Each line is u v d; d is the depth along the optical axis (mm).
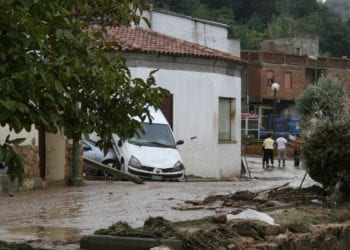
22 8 5129
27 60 5141
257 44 93688
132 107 6551
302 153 11070
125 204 10789
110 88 6262
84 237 6648
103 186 14602
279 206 9961
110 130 6555
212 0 101938
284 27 103688
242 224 7348
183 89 25062
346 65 76250
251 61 71750
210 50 26500
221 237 6734
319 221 8906
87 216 9281
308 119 11680
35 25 5266
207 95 25859
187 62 25141
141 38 25625
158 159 19312
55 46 5680
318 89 32750
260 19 109750
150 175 18859
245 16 110562
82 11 7203
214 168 26141
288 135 52156
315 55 84500
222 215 7766
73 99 6090
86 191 13219
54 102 5496
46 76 5109
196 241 6391
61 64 5492
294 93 73000
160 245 6188
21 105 4723
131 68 23625
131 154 18984
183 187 14664
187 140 25203
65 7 5883
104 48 7004
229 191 13453
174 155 19828
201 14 82750
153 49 23969
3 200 11430
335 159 10680
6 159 4832
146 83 6699
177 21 38312
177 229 6855
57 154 14508
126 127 6609
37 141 13516
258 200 10688
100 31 6957
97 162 17359
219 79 26422
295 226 8000
